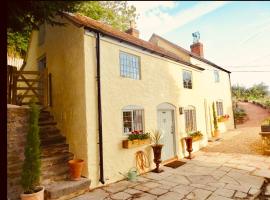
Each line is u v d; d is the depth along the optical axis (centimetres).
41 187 531
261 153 506
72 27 731
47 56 912
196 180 633
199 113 1204
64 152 702
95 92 682
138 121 827
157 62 944
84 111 657
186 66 1145
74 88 708
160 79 945
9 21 337
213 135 1166
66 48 764
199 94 1235
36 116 532
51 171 616
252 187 510
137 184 655
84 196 575
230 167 612
